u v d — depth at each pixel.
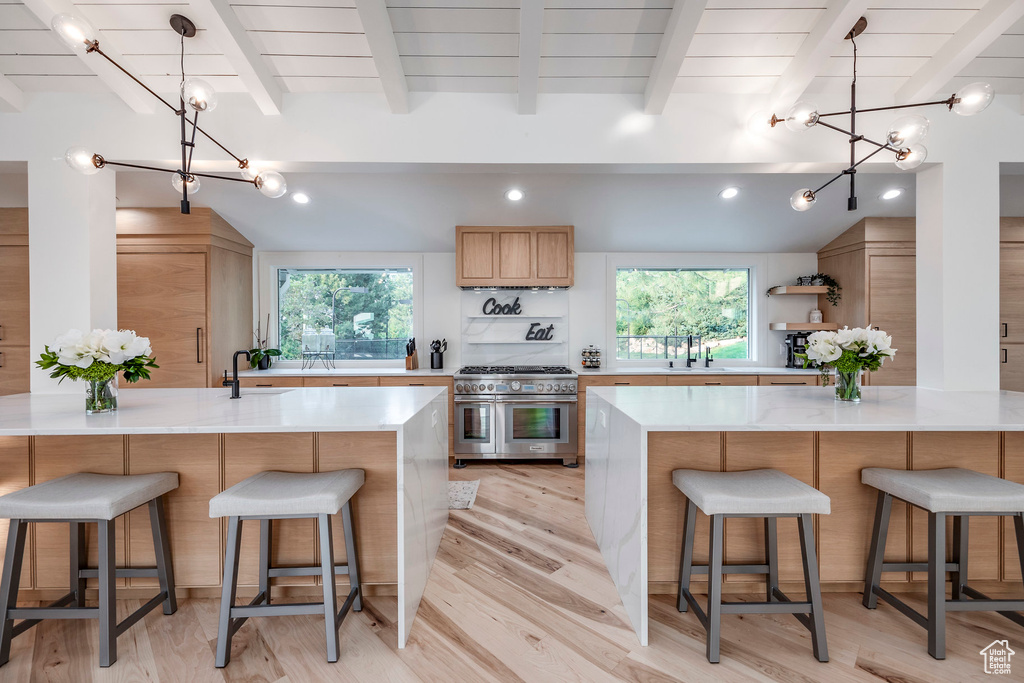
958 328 2.50
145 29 2.07
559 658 1.60
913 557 1.95
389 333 4.72
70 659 1.59
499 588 2.03
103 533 1.56
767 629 1.75
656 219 4.05
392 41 2.08
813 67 2.16
